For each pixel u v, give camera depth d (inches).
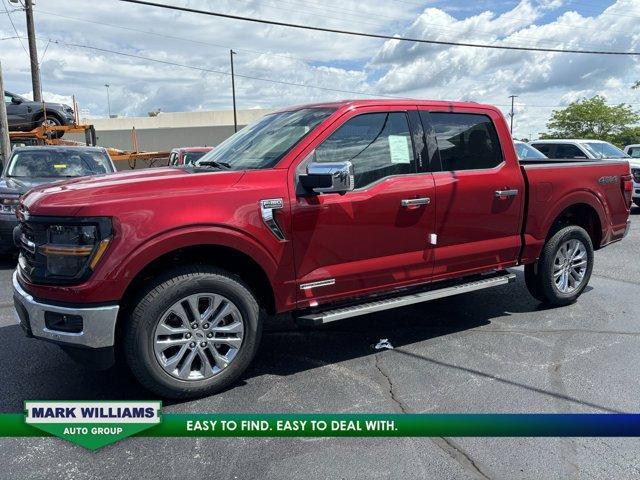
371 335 194.2
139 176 150.7
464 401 142.2
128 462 116.0
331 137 160.1
